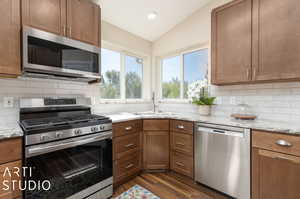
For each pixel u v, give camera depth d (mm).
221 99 2291
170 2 2266
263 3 1639
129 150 2104
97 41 1942
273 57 1579
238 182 1635
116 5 2160
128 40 2799
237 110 2123
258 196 1504
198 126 1976
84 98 2102
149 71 3248
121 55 2811
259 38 1669
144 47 3111
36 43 1423
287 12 1491
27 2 1404
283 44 1517
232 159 1678
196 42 2549
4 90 1560
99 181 1668
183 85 2908
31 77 1715
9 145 1139
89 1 1879
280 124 1572
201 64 2635
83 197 1529
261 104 1936
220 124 1768
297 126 1449
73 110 1990
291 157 1320
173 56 3078
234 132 1664
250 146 1555
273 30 1576
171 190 1890
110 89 2646
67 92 2027
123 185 2004
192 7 2441
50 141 1302
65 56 1619
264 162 1468
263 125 1528
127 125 2076
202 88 2477
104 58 2562
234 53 1867
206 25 2424
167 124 2316
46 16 1518
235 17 1854
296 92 1694
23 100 1615
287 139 1341
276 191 1400
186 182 2066
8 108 1580
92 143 1619
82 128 1517
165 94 3238
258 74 1681
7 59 1302
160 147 2311
